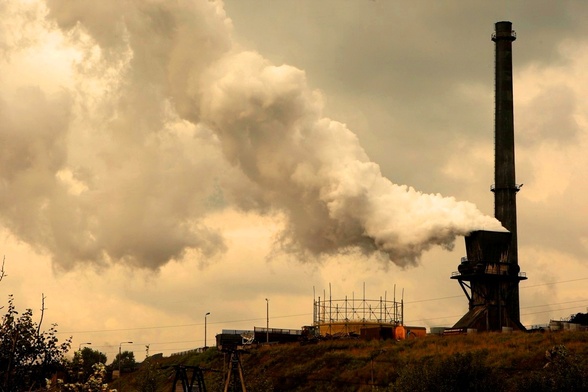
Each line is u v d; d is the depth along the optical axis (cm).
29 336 7744
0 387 7444
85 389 7638
